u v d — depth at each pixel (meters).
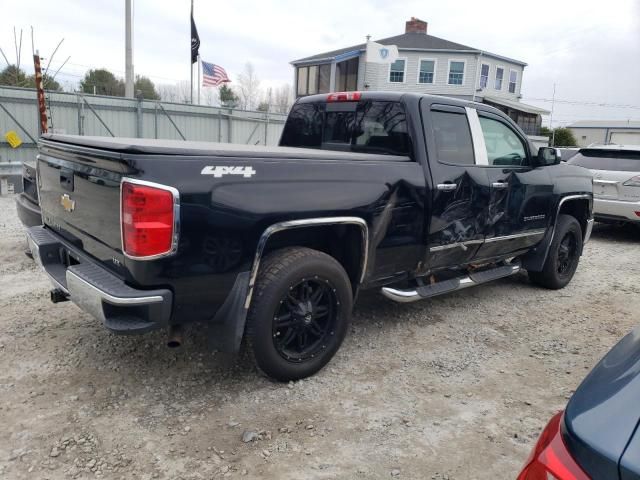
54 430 2.95
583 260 7.63
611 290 6.06
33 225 4.95
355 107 4.56
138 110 18.84
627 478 1.19
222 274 3.05
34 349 3.88
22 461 2.69
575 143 49.94
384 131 4.30
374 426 3.12
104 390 3.38
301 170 3.32
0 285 5.21
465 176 4.35
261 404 3.30
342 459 2.82
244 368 3.73
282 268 3.30
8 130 15.98
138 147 2.78
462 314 5.04
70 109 17.36
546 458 1.38
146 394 3.36
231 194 3.01
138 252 2.78
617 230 10.38
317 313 3.58
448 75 35.19
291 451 2.86
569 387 3.68
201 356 3.87
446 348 4.24
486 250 4.84
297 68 36.81
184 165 2.86
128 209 2.77
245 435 2.97
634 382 1.40
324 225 3.56
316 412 3.24
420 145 4.07
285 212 3.22
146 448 2.83
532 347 4.33
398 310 5.05
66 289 3.27
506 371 3.89
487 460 2.85
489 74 36.44
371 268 3.86
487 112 4.73
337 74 35.56
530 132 41.50
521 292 5.83
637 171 8.73
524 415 3.30
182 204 2.84
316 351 3.61
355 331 4.50
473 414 3.29
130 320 2.94
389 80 35.16
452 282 4.62
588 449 1.28
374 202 3.70
